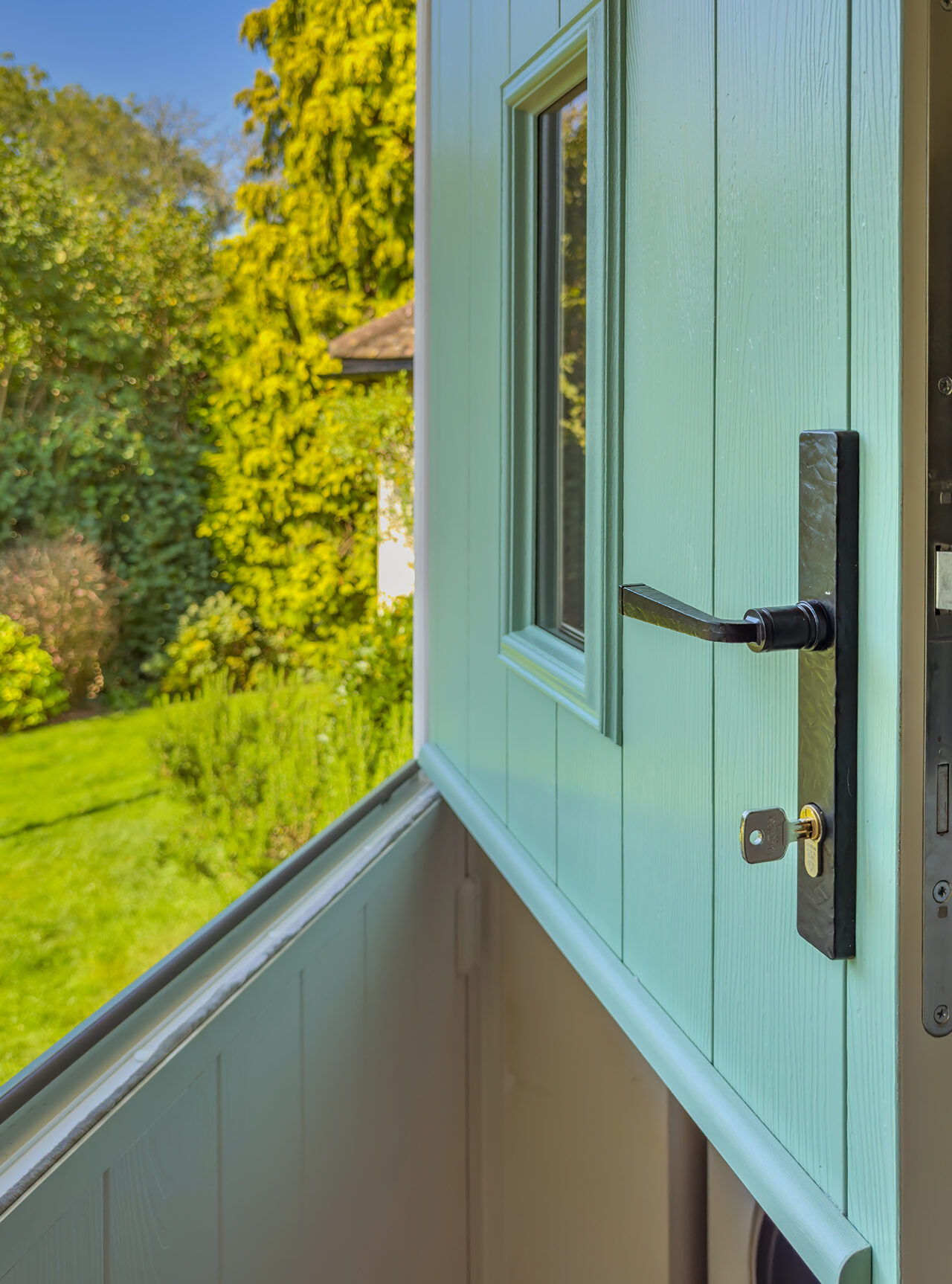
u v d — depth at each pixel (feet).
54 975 7.93
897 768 1.27
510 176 2.86
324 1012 3.13
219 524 12.82
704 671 1.79
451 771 3.82
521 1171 4.27
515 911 4.20
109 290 12.02
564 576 2.89
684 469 1.82
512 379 2.93
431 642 4.18
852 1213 1.40
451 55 3.54
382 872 3.54
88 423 11.81
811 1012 1.49
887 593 1.27
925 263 1.19
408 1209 3.84
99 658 11.56
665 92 1.85
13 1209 1.80
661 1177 3.78
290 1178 2.92
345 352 12.85
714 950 1.79
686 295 1.79
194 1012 2.47
